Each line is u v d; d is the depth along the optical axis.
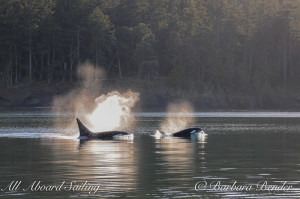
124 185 57.25
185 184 57.88
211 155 85.31
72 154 86.31
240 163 75.00
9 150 93.44
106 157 81.75
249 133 143.75
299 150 94.69
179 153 88.50
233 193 53.50
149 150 93.44
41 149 95.12
